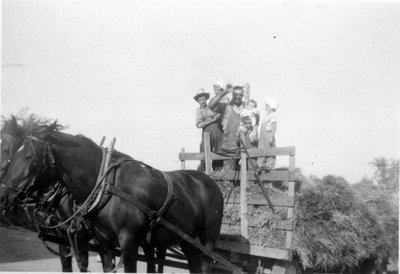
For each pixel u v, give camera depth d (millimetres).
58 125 4625
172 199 4996
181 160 7090
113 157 4816
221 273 6027
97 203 4410
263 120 7328
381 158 8445
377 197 7008
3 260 7887
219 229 5730
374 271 6586
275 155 5512
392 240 6641
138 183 4707
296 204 5477
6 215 5238
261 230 5559
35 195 4645
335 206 5844
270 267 5590
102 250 5043
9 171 4258
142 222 4609
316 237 5402
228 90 7199
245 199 5809
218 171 6484
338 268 5941
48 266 7633
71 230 4766
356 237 5770
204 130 7344
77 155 4512
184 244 5531
